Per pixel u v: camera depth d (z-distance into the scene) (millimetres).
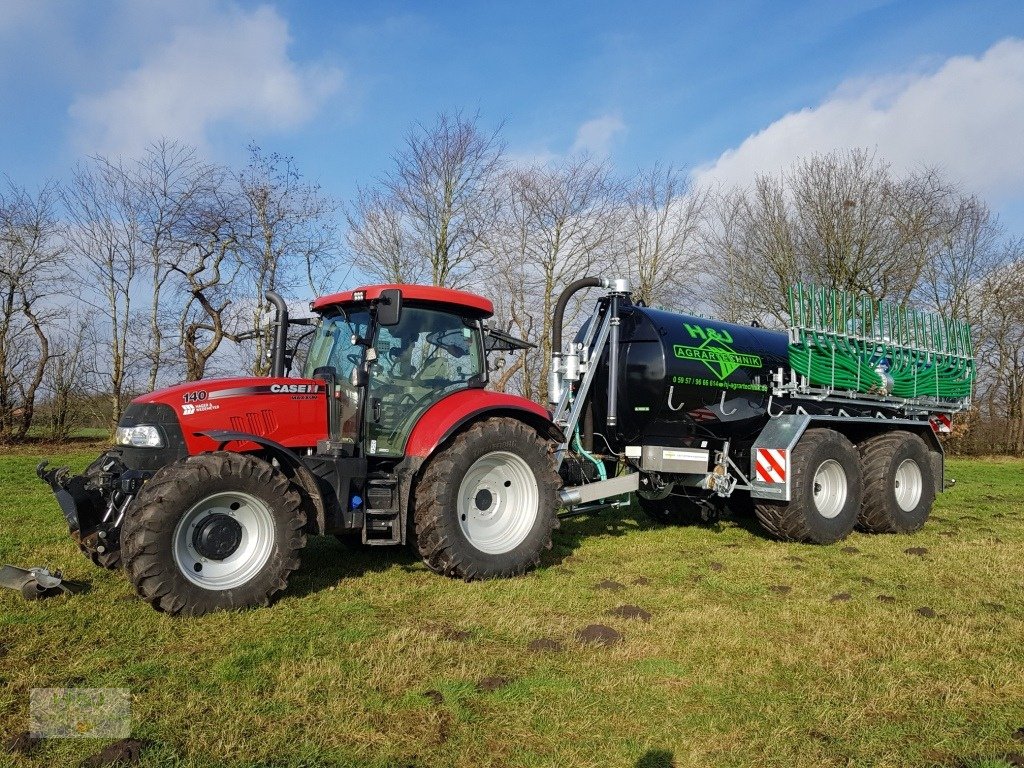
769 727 2965
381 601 4625
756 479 6906
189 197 19969
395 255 21047
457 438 5309
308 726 2875
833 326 7281
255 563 4453
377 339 5316
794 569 5773
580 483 6680
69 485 4703
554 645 3832
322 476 4871
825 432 7191
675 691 3301
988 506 10172
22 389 21094
